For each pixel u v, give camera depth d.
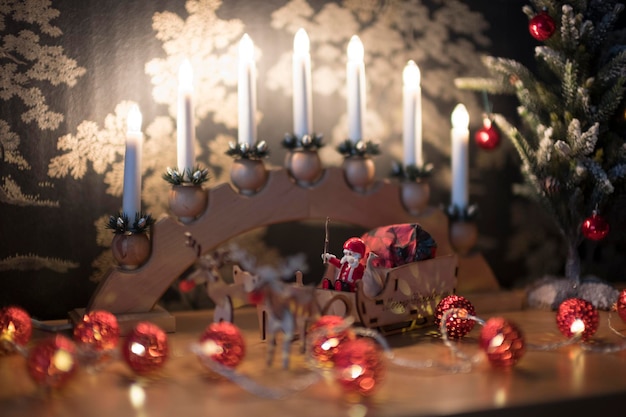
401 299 0.93
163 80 1.03
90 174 1.01
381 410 0.73
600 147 1.05
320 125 1.09
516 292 1.12
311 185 1.01
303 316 0.84
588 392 0.77
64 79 0.99
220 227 0.97
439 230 1.07
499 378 0.80
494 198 1.16
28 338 0.87
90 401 0.75
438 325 0.93
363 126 1.02
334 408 0.73
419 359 0.86
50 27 0.98
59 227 1.00
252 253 1.07
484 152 1.15
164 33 1.02
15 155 0.98
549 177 1.03
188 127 0.96
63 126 0.99
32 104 0.98
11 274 0.99
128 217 0.94
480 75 1.14
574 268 1.08
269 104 1.07
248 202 0.98
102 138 1.01
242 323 0.99
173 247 0.96
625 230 1.17
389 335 0.94
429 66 1.12
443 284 0.97
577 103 1.02
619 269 1.19
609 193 1.02
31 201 0.99
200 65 1.04
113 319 0.86
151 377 0.80
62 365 0.76
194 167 0.97
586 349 0.87
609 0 1.07
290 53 1.07
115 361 0.84
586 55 1.04
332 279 0.95
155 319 0.94
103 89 1.00
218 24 1.04
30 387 0.78
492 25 1.15
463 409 0.73
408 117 1.05
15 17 0.97
